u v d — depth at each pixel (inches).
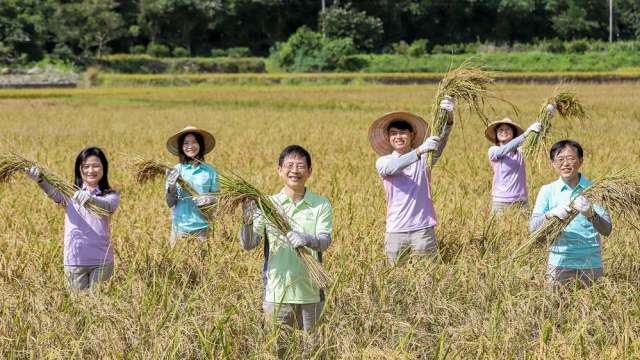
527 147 492.1
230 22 5295.3
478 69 432.8
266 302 335.9
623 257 416.2
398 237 428.5
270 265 334.6
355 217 505.0
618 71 4094.5
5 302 340.5
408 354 290.0
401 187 428.1
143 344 304.8
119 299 347.6
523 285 368.2
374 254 416.5
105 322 317.1
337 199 573.9
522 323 321.7
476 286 362.9
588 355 301.6
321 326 317.1
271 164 855.7
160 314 329.4
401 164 415.5
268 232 333.7
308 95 2603.3
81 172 405.7
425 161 431.5
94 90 3024.1
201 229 472.7
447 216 508.7
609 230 373.1
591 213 361.7
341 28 4729.3
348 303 348.8
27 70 3919.8
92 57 4261.8
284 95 2623.0
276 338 305.7
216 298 346.6
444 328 324.8
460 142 1091.9
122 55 4384.8
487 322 321.1
